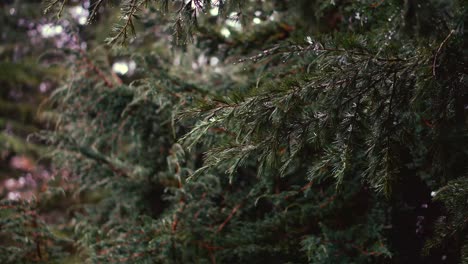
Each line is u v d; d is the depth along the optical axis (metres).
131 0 1.27
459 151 1.55
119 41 1.31
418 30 1.08
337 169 1.41
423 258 2.08
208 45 2.45
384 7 1.69
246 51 2.43
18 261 2.44
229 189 2.43
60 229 3.02
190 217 2.21
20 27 5.26
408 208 2.06
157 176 2.59
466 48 1.34
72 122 2.74
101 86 2.59
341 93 1.31
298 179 2.23
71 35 2.65
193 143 1.36
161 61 2.57
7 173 4.62
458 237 1.62
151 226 2.19
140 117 2.55
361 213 2.14
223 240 2.17
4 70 5.03
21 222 2.47
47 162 4.10
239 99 1.35
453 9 1.36
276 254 2.14
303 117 1.40
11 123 4.90
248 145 1.38
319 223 2.01
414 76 1.32
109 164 2.71
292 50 1.48
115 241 2.18
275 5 2.26
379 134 1.38
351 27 1.98
